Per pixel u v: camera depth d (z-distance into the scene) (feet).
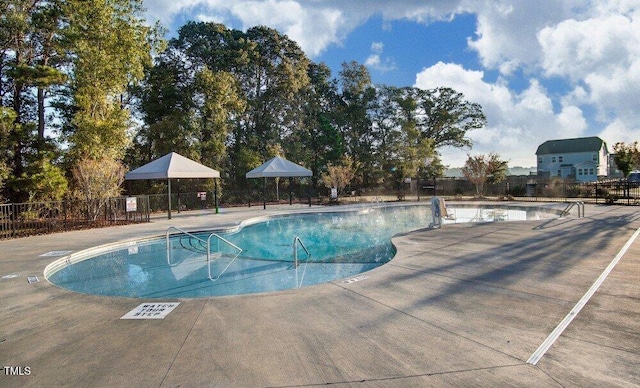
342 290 17.03
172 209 73.92
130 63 62.59
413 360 10.03
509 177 96.78
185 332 12.45
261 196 94.79
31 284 19.42
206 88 83.10
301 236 40.73
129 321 13.66
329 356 10.42
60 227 43.70
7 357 10.79
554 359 9.84
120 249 34.12
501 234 31.76
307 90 113.80
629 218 40.16
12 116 52.26
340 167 85.05
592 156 156.15
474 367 9.54
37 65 55.06
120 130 59.88
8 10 55.77
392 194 96.68
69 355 10.85
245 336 12.00
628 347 10.44
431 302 14.96
